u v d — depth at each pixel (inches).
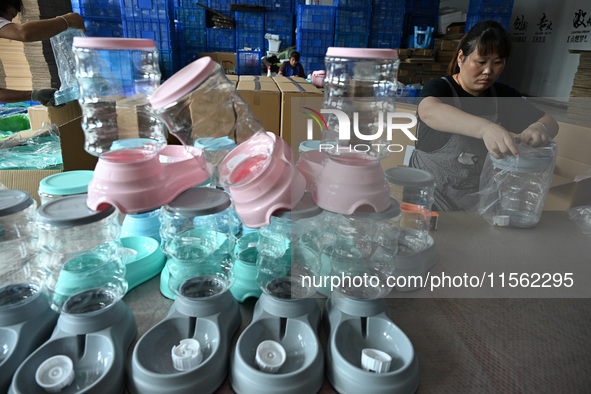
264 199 22.0
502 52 25.2
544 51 183.5
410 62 155.3
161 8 141.6
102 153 24.0
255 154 23.4
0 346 23.3
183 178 25.5
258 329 25.0
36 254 30.0
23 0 89.7
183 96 18.9
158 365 23.2
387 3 159.8
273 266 28.8
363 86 24.7
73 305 25.0
